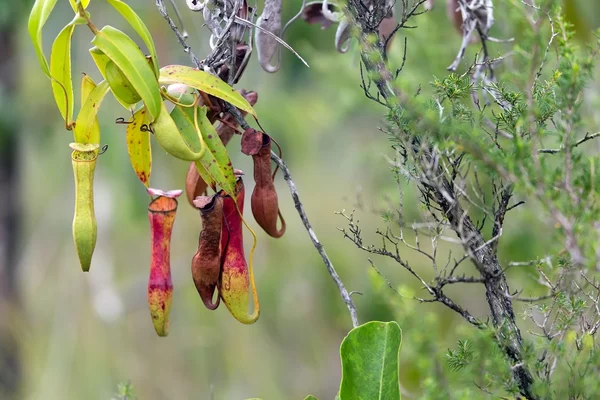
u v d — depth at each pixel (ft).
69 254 17.84
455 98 8.03
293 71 15.05
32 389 15.70
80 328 16.15
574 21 9.43
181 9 13.92
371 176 14.66
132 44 7.82
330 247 16.03
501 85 8.12
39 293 17.11
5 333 15.92
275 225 8.11
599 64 8.87
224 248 8.04
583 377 7.73
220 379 15.93
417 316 8.03
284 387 16.06
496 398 7.82
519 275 9.46
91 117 7.93
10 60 15.51
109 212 16.83
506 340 7.80
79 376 15.75
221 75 8.15
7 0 13.10
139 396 15.72
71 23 7.84
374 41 7.97
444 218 7.94
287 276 16.31
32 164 18.97
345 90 12.01
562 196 7.72
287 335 16.42
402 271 13.29
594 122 8.64
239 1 8.12
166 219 8.00
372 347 7.95
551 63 8.70
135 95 7.91
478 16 8.61
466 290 12.49
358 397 7.92
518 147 7.66
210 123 7.99
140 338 16.25
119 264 17.02
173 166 16.29
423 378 8.05
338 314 15.51
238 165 15.39
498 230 7.98
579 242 7.56
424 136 7.84
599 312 7.98
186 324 16.31
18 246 16.61
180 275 16.69
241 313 8.05
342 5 8.02
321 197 17.07
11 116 15.61
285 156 15.23
